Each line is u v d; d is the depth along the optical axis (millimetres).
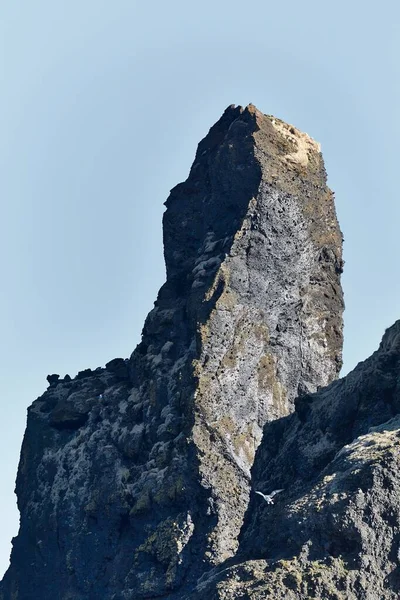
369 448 94562
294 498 95500
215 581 93875
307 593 90062
